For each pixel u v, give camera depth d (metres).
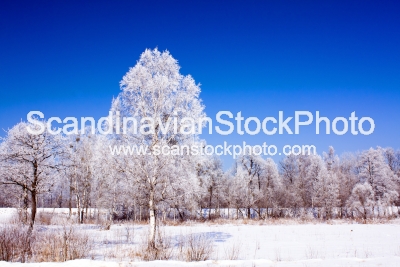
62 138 21.66
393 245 17.05
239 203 47.41
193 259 11.38
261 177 49.66
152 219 13.77
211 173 45.44
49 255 11.33
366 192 44.50
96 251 13.38
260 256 13.15
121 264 9.39
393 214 45.53
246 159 47.34
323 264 9.59
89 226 27.89
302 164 56.34
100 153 14.24
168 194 14.38
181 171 14.34
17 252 11.67
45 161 20.94
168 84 14.52
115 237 18.31
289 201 48.94
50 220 26.31
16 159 20.11
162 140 14.22
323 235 22.22
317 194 47.31
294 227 29.61
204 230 25.62
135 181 13.95
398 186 49.75
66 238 11.83
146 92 14.79
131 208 37.03
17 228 13.45
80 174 30.75
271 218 43.88
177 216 44.00
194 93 14.86
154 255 11.81
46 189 20.84
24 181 20.36
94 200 32.12
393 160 65.56
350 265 9.46
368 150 48.00
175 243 15.36
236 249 14.80
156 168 13.95
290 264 9.62
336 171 58.66
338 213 50.12
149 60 15.30
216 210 48.88
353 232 24.52
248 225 32.88
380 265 9.45
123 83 14.67
